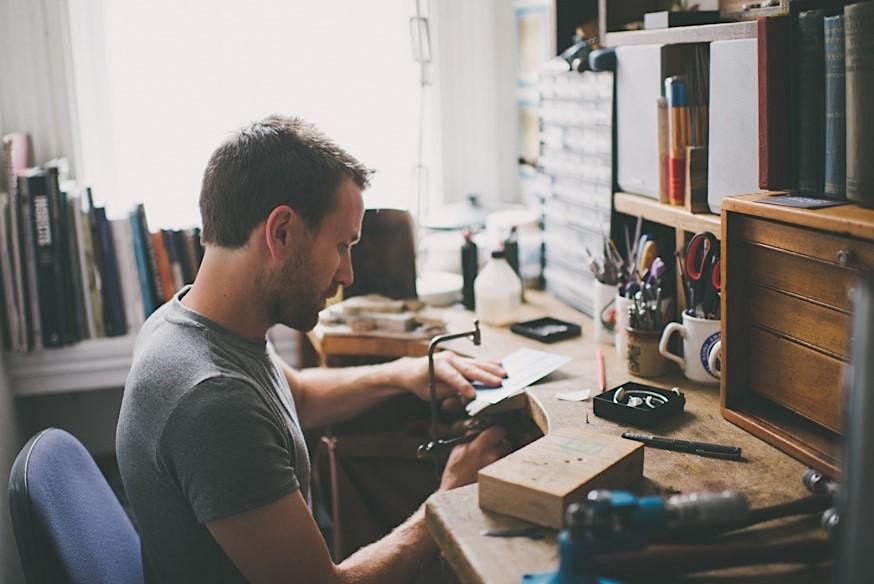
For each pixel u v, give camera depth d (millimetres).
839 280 1213
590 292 2100
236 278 1429
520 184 2754
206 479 1291
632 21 1995
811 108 1301
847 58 1201
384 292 2133
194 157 2557
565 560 882
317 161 1427
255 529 1296
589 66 1993
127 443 1393
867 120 1188
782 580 1009
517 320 2107
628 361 1721
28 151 2447
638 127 1852
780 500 1184
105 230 2299
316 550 1336
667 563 989
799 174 1337
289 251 1420
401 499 2111
